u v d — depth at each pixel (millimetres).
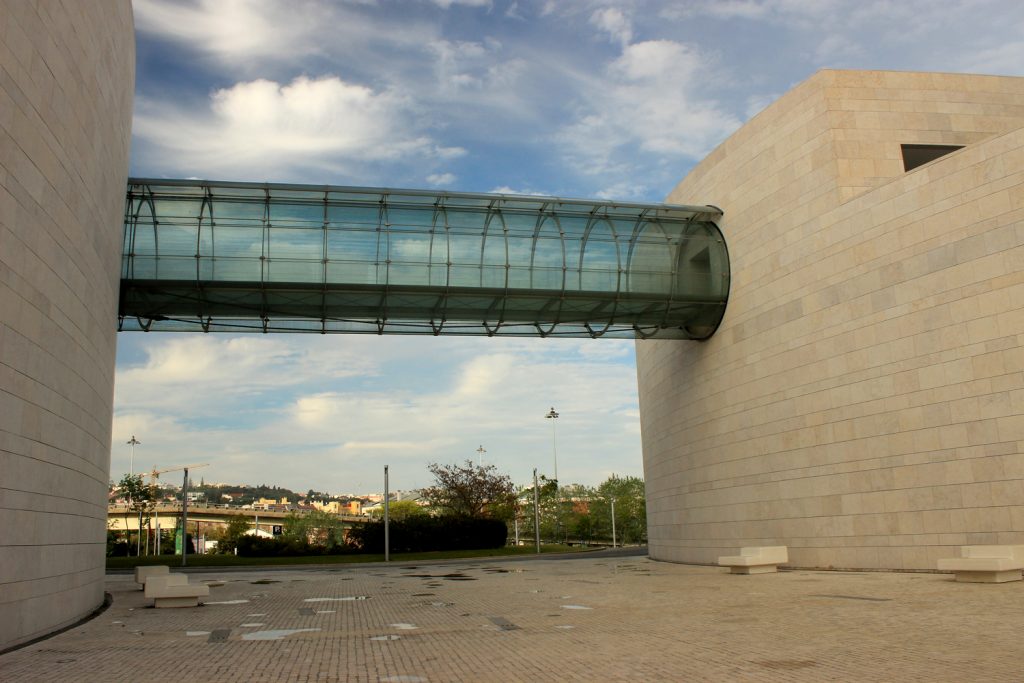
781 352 25734
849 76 25000
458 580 25594
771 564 23641
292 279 25172
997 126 25672
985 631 10852
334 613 16047
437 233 26453
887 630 11195
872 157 24547
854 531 22641
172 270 24594
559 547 70812
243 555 53656
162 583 17969
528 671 8836
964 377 20219
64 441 14195
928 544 20703
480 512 68688
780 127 26469
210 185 25141
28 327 12258
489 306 27125
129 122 20281
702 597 16859
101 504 18094
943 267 20953
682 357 31688
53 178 13328
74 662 10055
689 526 30781
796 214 25531
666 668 8773
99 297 16938
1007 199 19734
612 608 15312
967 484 19938
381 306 26359
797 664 8797
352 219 26000
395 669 9234
